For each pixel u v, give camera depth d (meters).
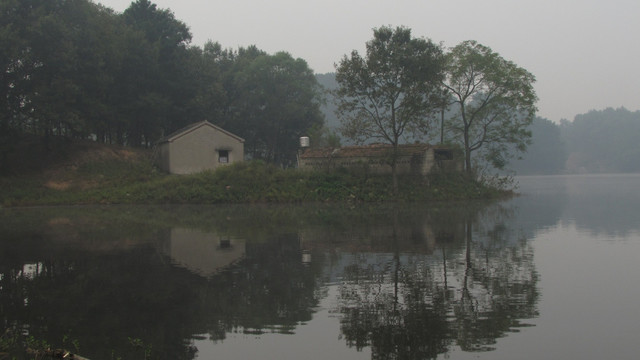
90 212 29.75
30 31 37.25
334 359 7.46
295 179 38.66
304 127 69.25
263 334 8.58
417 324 8.90
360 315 9.47
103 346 8.13
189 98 53.22
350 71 36.16
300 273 12.91
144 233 20.45
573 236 18.97
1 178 38.31
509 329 8.55
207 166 44.66
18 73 38.44
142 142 59.50
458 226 22.03
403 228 21.42
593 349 7.61
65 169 41.72
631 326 8.59
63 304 10.41
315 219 25.34
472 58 42.12
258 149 72.88
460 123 48.16
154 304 10.35
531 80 42.25
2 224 23.69
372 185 38.00
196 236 19.52
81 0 44.91
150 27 51.16
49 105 37.88
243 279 12.34
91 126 42.56
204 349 7.95
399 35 35.59
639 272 12.65
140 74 48.38
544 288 11.18
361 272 12.96
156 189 37.19
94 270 13.49
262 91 65.56
